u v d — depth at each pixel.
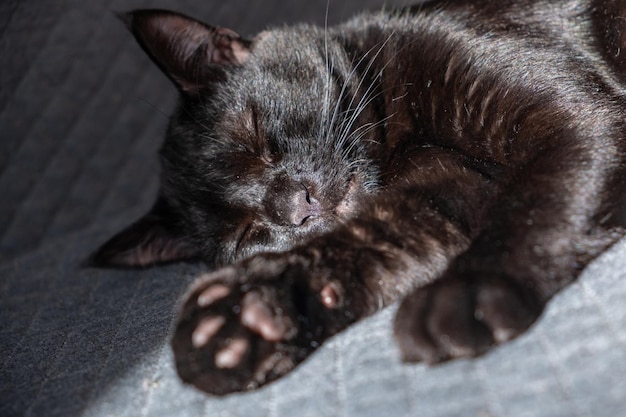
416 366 0.26
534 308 0.26
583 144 0.31
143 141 0.56
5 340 0.37
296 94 0.38
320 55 0.39
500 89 0.35
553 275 0.27
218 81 0.41
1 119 0.50
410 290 0.29
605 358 0.25
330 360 0.27
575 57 0.36
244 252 0.39
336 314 0.29
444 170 0.34
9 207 0.50
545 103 0.34
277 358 0.27
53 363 0.33
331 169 0.37
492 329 0.26
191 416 0.27
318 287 0.29
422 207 0.31
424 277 0.30
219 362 0.27
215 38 0.41
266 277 0.28
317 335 0.28
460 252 0.29
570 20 0.38
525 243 0.28
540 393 0.24
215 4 0.57
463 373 0.26
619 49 0.37
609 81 0.36
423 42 0.38
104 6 0.53
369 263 0.30
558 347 0.25
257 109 0.39
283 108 0.38
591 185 0.30
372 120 0.38
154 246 0.42
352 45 0.40
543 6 0.38
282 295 0.28
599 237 0.29
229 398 0.27
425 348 0.26
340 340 0.28
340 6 0.60
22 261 0.48
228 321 0.27
